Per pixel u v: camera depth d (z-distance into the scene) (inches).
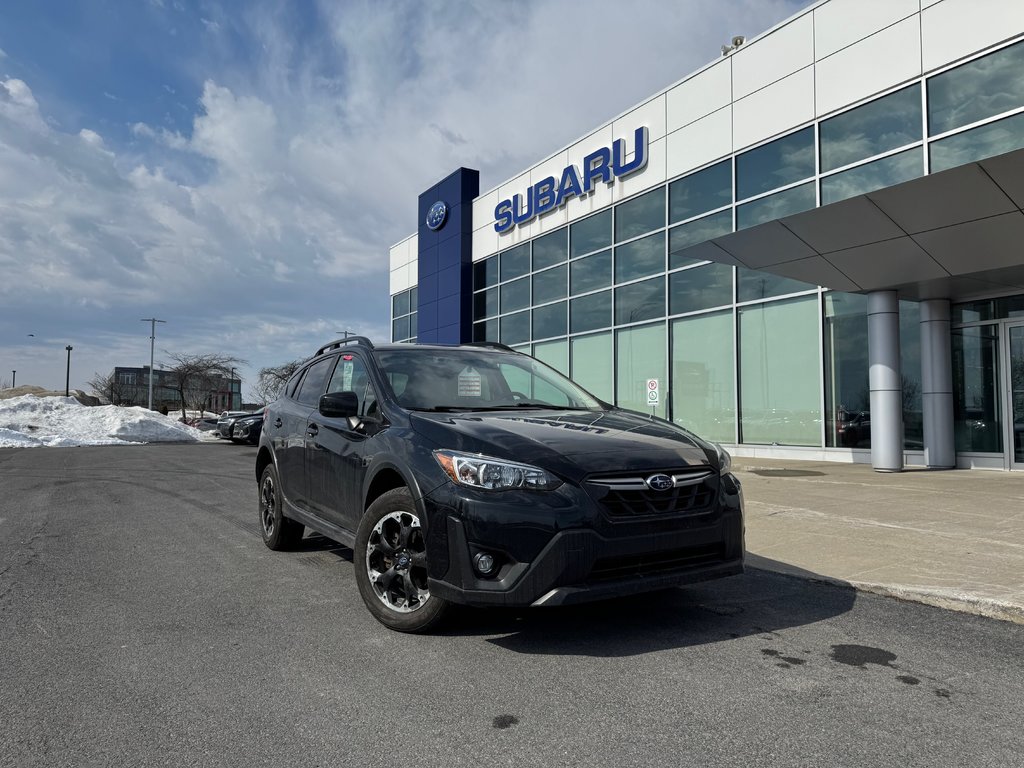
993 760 96.9
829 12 513.0
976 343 462.0
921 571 191.8
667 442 155.3
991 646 142.8
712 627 155.5
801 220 397.4
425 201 1074.1
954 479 392.8
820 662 134.4
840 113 506.0
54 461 670.5
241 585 196.2
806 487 366.6
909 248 388.8
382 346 207.3
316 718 111.7
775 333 560.4
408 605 153.4
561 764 96.5
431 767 96.0
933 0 451.2
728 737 104.0
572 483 135.8
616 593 134.4
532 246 843.4
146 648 144.8
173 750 101.3
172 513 332.2
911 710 113.1
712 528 146.1
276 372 2249.0
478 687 123.3
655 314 665.0
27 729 108.2
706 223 612.1
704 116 613.0
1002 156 308.0
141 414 1253.7
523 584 131.7
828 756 98.1
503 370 210.5
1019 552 211.3
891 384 446.6
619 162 700.0
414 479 147.3
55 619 165.2
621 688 122.4
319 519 202.8
